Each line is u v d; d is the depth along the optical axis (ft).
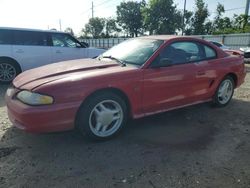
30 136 12.35
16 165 9.89
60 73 11.84
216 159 10.57
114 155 10.76
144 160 10.39
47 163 10.07
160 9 130.21
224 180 9.16
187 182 9.02
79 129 11.43
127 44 15.53
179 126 13.94
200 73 14.88
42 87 10.46
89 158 10.48
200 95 15.39
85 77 11.10
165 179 9.16
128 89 12.09
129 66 12.92
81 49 28.66
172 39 14.26
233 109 17.02
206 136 12.75
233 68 17.10
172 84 13.61
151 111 13.34
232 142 12.14
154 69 12.94
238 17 106.73
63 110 10.52
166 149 11.32
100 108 11.74
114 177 9.24
